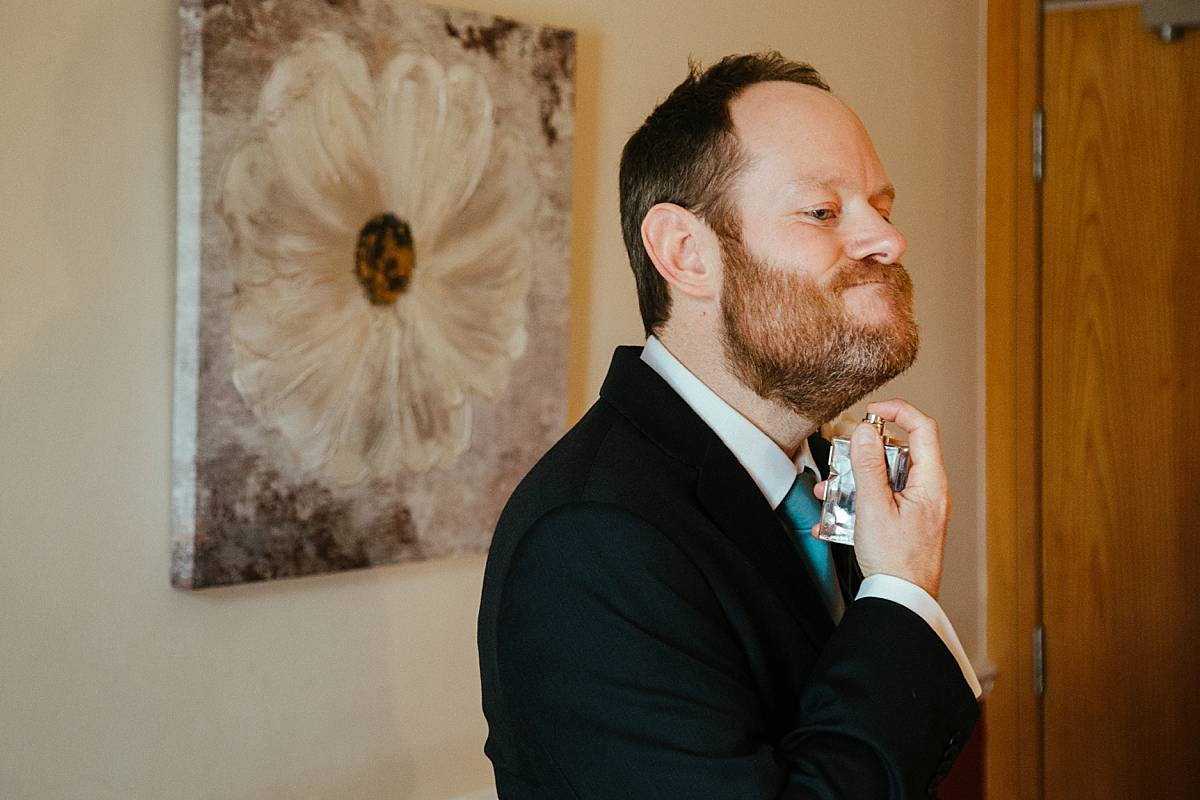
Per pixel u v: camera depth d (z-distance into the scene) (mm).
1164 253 2762
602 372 2021
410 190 1649
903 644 871
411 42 1636
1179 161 2736
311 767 1636
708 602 874
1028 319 2879
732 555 917
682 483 936
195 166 1430
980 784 2389
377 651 1715
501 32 1750
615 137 2020
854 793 822
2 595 1331
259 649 1575
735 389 982
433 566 1788
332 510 1586
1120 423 2820
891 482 958
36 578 1357
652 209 994
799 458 1055
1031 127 2854
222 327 1457
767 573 949
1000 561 2914
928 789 869
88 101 1384
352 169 1578
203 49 1422
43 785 1369
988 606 2934
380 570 1718
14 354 1331
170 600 1482
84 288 1388
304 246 1533
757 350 946
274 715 1593
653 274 1016
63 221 1366
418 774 1771
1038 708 2904
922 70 2705
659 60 2092
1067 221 2850
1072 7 2814
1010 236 2887
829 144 954
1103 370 2832
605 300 2020
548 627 866
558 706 860
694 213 976
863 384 951
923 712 856
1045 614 2902
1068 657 2885
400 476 1665
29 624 1354
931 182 2734
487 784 1865
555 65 1825
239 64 1454
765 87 982
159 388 1461
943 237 2779
